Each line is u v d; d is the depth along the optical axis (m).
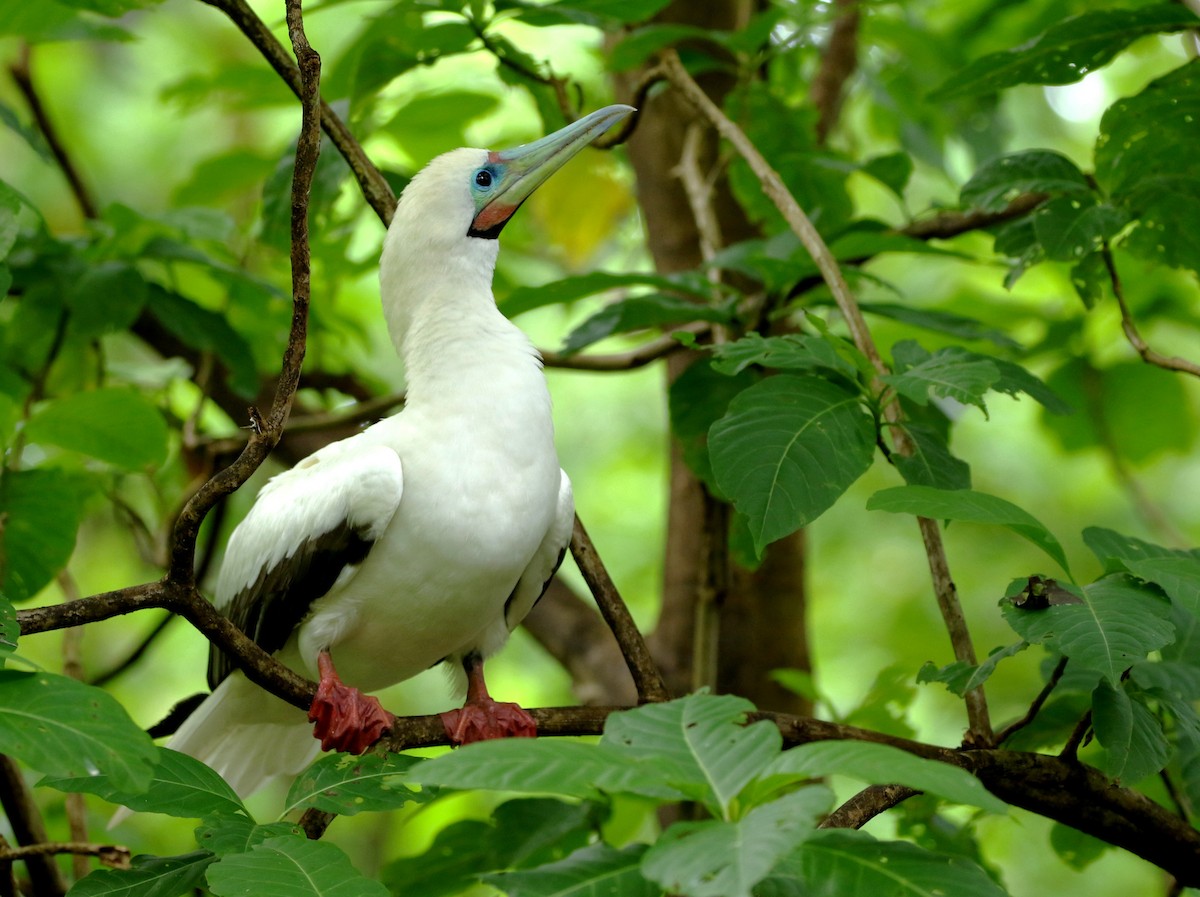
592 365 11.55
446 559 8.05
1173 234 9.11
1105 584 6.50
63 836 11.29
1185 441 13.86
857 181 19.05
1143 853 7.67
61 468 10.20
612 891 4.76
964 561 20.14
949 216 10.86
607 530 20.47
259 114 20.56
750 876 3.88
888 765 4.36
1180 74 8.87
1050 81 9.36
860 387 7.54
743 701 4.94
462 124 12.90
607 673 12.84
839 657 19.88
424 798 6.25
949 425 10.14
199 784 6.18
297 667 9.19
